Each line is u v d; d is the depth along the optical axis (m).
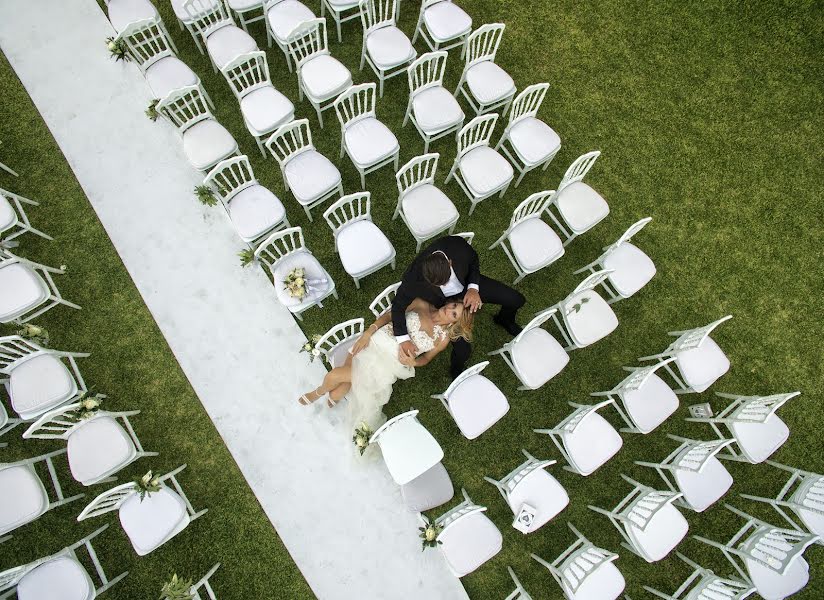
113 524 5.41
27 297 5.30
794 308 6.35
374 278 6.18
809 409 6.04
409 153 6.68
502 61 7.12
